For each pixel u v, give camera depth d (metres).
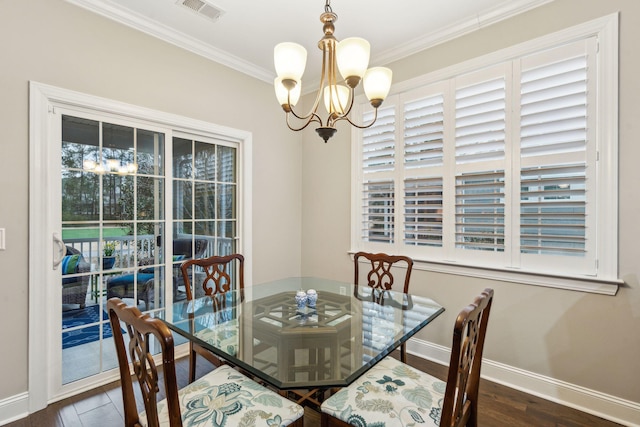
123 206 2.38
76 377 2.17
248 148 3.16
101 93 2.21
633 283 1.80
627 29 1.81
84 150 2.19
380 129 2.98
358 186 3.14
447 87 2.54
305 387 1.18
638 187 1.79
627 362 1.83
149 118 2.45
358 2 2.17
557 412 1.95
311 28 2.50
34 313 1.95
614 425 1.82
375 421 1.23
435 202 2.64
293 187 3.61
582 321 1.97
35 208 1.95
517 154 2.21
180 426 0.95
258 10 2.28
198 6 2.23
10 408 1.87
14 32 1.87
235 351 1.45
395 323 1.72
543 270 2.11
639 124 1.78
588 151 1.94
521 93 2.19
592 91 1.92
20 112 1.90
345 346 1.47
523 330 2.19
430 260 2.62
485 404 2.03
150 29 2.43
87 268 2.21
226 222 3.10
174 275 2.69
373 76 1.51
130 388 1.19
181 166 2.73
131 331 1.09
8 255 1.87
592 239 1.94
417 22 2.40
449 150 2.54
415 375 1.53
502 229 2.29
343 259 3.29
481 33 2.37
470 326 1.13
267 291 2.33
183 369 2.48
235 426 1.21
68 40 2.07
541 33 2.10
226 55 2.89
